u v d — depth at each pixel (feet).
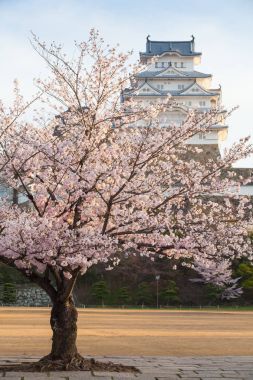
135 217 45.06
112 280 197.36
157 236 46.01
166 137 46.70
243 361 54.85
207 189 46.80
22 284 192.24
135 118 48.88
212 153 244.83
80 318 123.13
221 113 52.60
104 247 42.78
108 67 47.88
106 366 47.16
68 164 45.11
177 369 48.11
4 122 46.32
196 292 194.59
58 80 47.96
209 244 46.11
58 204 46.88
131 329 97.55
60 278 47.29
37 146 45.14
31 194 46.88
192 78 274.98
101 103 48.03
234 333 93.45
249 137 46.42
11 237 40.65
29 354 60.29
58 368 45.16
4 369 45.42
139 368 48.39
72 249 42.37
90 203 46.68
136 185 45.70
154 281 196.24
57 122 49.93
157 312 154.10
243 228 47.21
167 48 299.79
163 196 48.26
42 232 41.19
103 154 46.44
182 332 93.71
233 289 192.95
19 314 134.82
